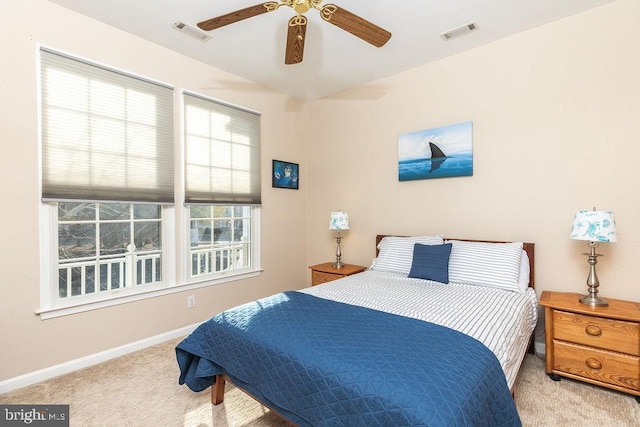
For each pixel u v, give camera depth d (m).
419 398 1.06
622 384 1.92
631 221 2.24
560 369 2.13
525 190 2.67
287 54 2.23
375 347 1.36
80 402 1.93
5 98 2.04
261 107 3.70
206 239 3.25
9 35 2.06
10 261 2.07
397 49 2.90
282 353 1.44
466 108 2.96
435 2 2.24
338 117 3.95
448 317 1.75
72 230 2.38
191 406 1.90
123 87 2.57
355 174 3.80
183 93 2.96
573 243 2.47
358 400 1.15
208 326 1.85
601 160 2.35
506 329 1.69
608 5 2.30
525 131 2.66
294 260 4.14
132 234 2.72
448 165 3.05
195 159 3.06
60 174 2.25
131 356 2.55
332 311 1.84
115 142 2.52
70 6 2.27
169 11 2.34
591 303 2.12
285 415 1.46
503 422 1.20
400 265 2.97
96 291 2.51
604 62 2.32
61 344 2.27
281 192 3.97
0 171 2.03
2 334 2.04
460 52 2.97
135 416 1.80
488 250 2.59
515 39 2.69
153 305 2.78
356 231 3.81
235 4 2.26
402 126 3.38
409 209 3.36
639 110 2.21
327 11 1.81
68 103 2.29
